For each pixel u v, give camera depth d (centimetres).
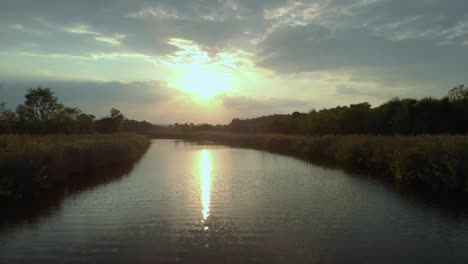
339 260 873
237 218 1254
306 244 984
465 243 983
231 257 892
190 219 1243
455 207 1365
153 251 936
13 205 1439
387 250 938
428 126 3669
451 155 1648
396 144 2300
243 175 2317
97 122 6538
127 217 1269
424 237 1034
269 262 860
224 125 12925
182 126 14350
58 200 1539
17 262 864
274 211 1348
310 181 2048
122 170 2581
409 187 1811
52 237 1048
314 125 5291
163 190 1783
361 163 2772
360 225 1159
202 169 2658
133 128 12138
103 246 973
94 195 1650
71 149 2194
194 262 862
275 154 4128
